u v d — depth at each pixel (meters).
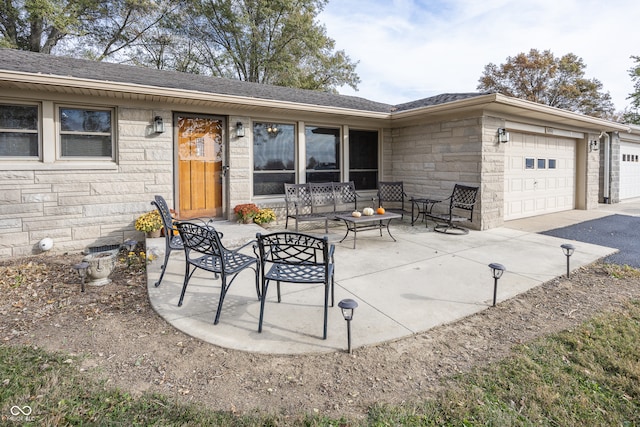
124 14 15.24
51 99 4.97
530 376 2.14
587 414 1.83
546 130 8.01
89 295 3.54
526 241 5.75
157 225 5.34
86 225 5.32
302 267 2.96
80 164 5.22
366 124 8.12
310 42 18.34
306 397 1.97
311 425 1.74
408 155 8.18
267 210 6.53
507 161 7.39
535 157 8.12
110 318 3.00
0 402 1.87
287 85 18.73
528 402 1.92
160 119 5.68
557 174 8.84
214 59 18.31
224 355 2.39
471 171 6.70
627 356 2.35
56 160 5.11
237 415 1.82
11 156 4.87
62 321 2.94
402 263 4.54
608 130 9.97
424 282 3.81
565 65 21.94
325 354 2.39
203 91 5.88
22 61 5.36
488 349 2.47
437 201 6.85
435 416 1.81
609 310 3.08
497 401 1.93
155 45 16.92
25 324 2.88
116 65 6.81
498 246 5.42
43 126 4.96
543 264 4.45
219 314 2.84
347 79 20.39
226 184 6.62
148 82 5.79
